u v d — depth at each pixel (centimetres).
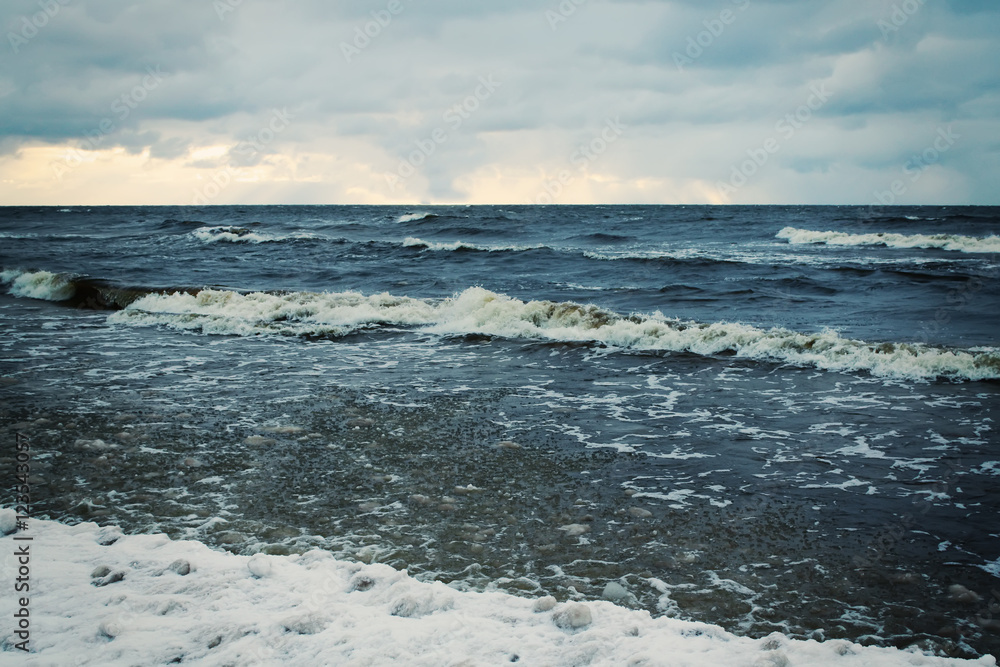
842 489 526
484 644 305
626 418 715
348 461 579
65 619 325
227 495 503
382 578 368
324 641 306
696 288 1755
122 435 641
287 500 495
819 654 303
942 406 748
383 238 3747
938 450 612
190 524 453
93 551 402
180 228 4459
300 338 1191
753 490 523
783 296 1647
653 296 1666
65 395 793
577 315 1209
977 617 351
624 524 461
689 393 816
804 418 712
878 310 1457
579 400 786
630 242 3434
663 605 360
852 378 877
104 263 2419
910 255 2589
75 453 592
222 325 1279
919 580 390
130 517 463
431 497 504
